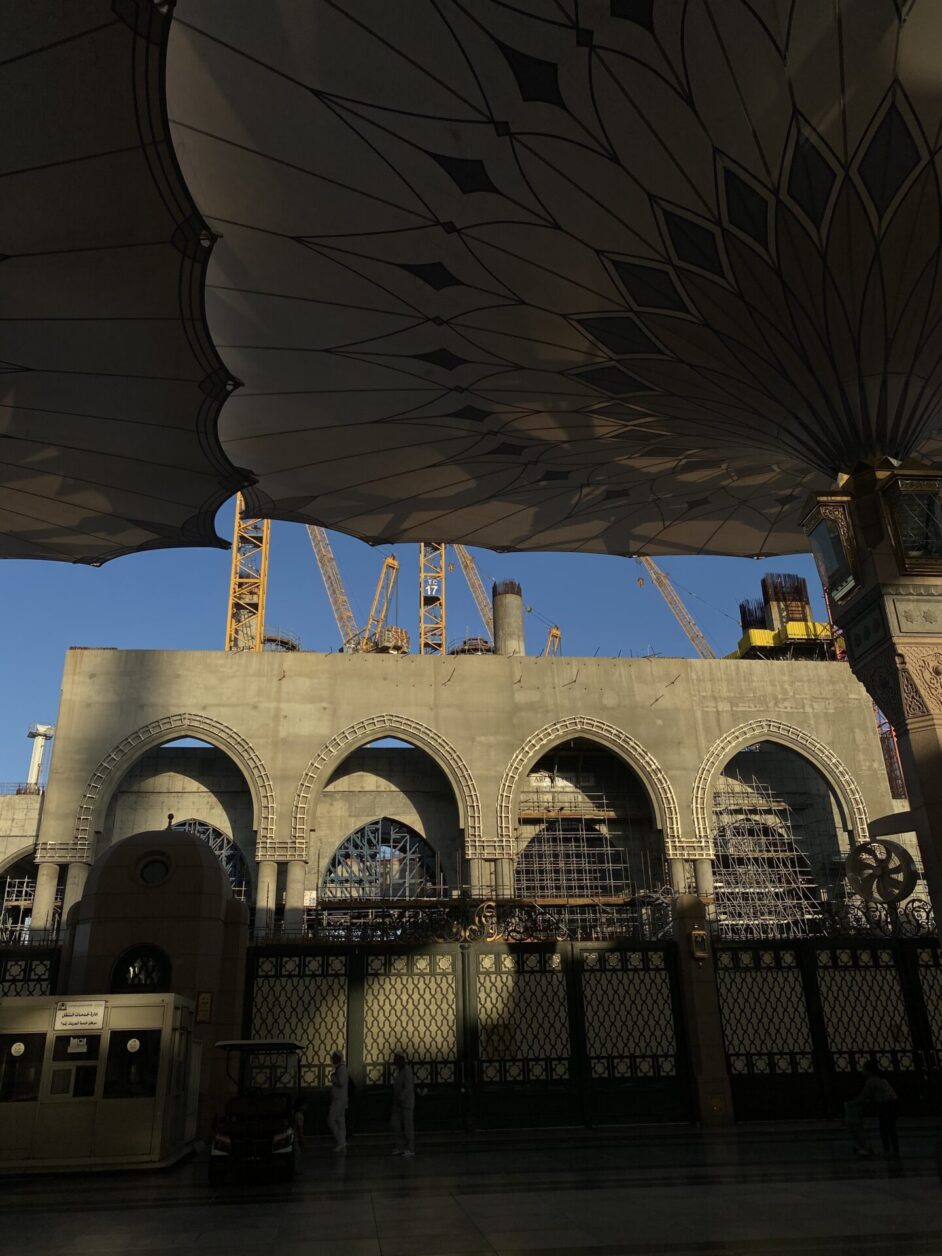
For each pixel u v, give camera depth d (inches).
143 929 589.0
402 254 612.4
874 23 460.4
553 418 797.9
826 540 658.8
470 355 713.0
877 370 644.7
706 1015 631.8
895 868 715.4
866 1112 621.9
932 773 569.6
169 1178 446.0
